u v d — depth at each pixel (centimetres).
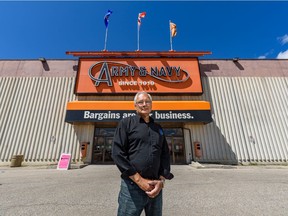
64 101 1340
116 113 1151
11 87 1366
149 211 163
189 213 343
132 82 1325
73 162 1199
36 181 613
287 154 1229
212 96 1375
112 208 361
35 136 1245
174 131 1316
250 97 1380
